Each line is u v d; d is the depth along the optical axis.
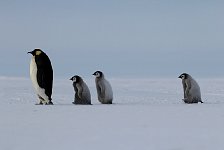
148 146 10.28
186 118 15.75
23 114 17.97
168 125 13.81
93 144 10.64
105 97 27.39
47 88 26.55
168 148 10.02
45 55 26.77
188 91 28.00
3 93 47.25
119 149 10.00
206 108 20.22
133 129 12.97
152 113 17.83
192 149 9.89
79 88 26.06
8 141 11.28
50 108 21.14
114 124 14.20
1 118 16.47
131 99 37.75
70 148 10.23
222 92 58.38
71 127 13.65
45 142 11.05
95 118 16.05
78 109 20.34
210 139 11.13
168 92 57.09
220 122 14.51
